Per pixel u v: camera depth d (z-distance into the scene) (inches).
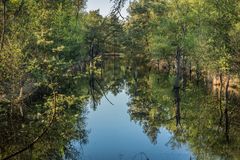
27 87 1000.9
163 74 3125.0
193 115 1462.8
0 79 882.1
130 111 1595.7
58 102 745.0
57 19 1594.5
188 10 2217.0
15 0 788.6
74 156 874.8
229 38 1507.1
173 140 1060.5
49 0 1298.0
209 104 1678.2
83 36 2317.9
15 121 1074.7
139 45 3454.7
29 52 1042.7
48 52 1168.8
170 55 2682.1
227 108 1560.0
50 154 874.1
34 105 1316.4
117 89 2423.7
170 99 1878.7
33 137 946.7
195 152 926.4
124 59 4050.2
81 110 1600.6
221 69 1587.1
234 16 1488.7
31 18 1098.1
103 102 1867.6
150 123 1330.0
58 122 1061.8
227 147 989.2
